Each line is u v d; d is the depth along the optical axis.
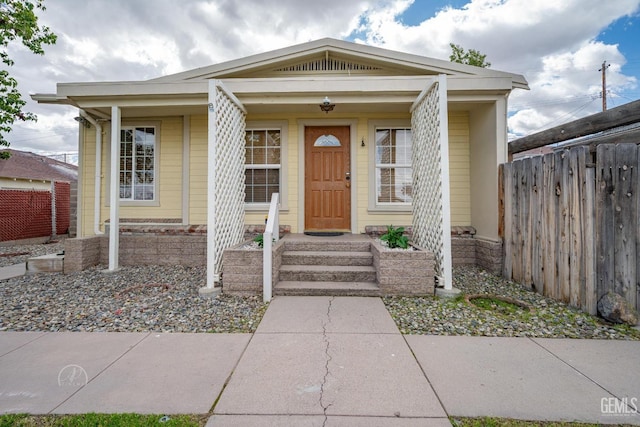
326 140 6.17
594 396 1.90
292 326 2.97
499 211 4.95
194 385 2.01
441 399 1.87
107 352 2.47
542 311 3.38
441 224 4.03
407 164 6.07
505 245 4.82
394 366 2.25
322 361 2.31
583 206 3.34
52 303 3.73
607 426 1.65
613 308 3.01
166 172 6.23
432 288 3.92
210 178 4.13
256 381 2.05
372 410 1.76
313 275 4.21
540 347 2.55
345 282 4.18
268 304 3.62
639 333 2.81
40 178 13.89
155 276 5.05
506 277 4.77
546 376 2.12
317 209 6.15
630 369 2.20
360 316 3.23
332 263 4.49
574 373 2.15
